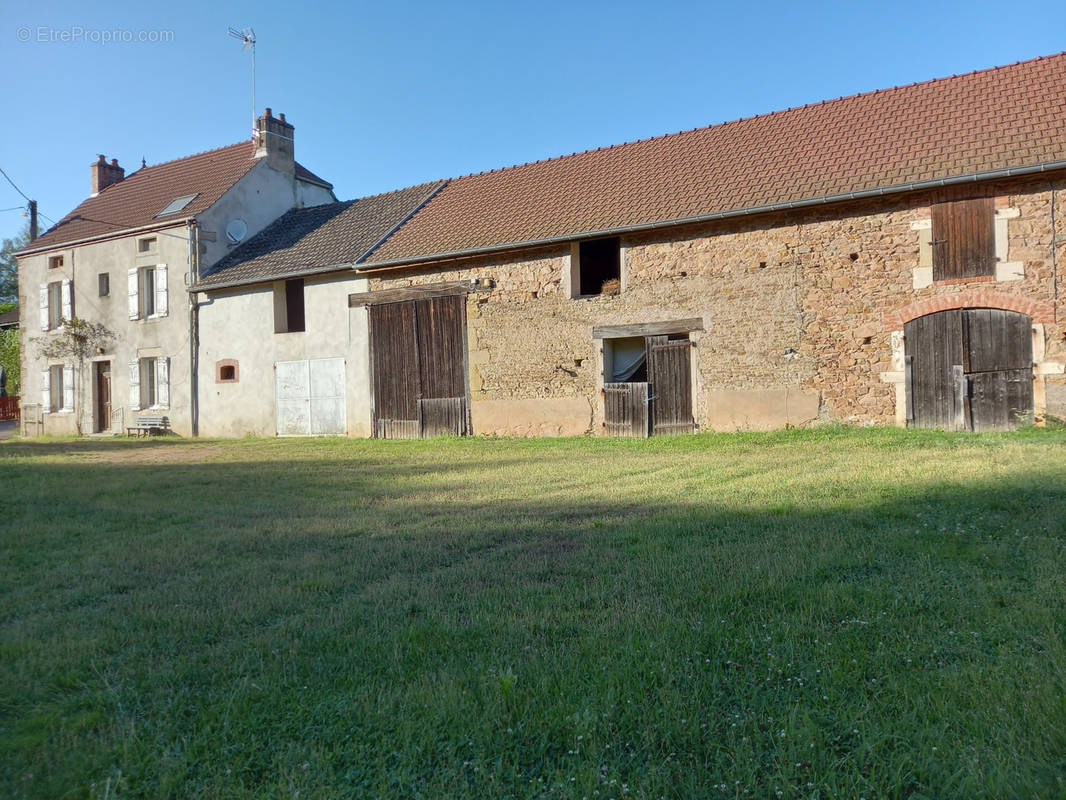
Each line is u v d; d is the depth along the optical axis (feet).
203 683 10.16
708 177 48.65
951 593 12.60
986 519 17.81
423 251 54.85
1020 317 38.19
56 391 79.77
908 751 7.85
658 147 56.03
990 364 38.86
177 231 68.74
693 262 46.57
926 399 40.42
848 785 7.34
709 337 46.14
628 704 8.91
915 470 25.68
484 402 53.88
